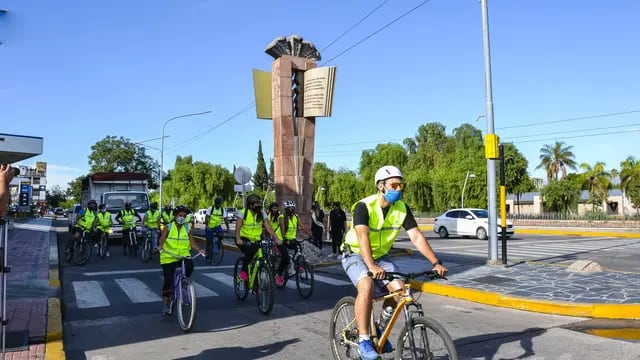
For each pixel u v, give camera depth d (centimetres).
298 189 1647
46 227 3522
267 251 983
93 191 2267
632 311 736
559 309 773
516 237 2617
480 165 4862
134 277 1211
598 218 3903
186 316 691
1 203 406
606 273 1066
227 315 792
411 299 418
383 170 443
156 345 624
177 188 5981
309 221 1669
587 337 625
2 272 532
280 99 1647
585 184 6041
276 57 1680
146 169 6303
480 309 823
